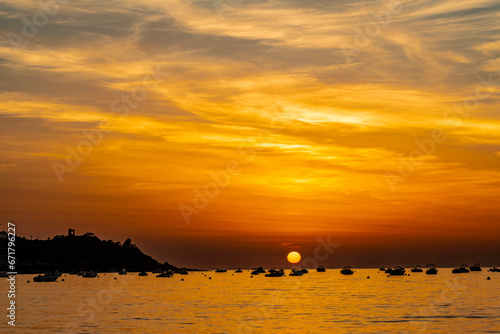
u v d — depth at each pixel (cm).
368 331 8894
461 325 9462
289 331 8950
